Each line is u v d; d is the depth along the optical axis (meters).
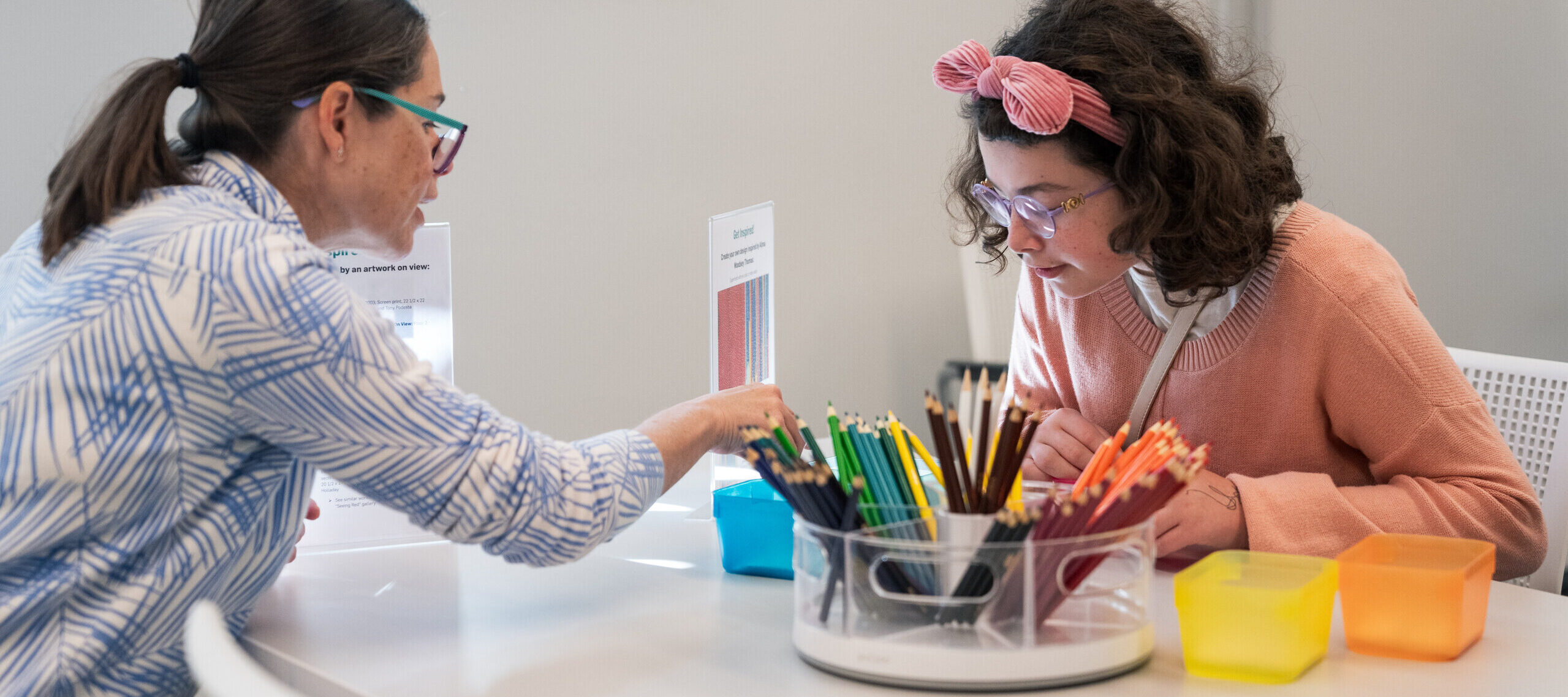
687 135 2.89
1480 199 3.48
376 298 1.27
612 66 2.75
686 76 2.87
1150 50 1.14
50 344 0.86
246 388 0.87
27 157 2.17
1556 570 1.49
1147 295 1.35
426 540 1.29
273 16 0.98
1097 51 1.12
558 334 2.76
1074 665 0.82
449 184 2.55
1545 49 3.34
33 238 1.01
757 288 1.43
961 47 1.15
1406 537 0.94
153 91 0.94
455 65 2.51
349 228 1.08
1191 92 1.15
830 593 0.86
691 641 0.95
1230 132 1.14
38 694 0.86
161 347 0.85
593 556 1.22
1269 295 1.25
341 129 1.01
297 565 1.21
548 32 2.64
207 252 0.87
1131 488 0.83
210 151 0.99
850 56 3.15
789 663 0.90
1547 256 3.51
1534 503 1.15
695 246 2.96
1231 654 0.84
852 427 0.92
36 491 0.85
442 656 0.93
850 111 3.17
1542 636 0.93
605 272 2.81
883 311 3.31
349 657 0.93
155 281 0.86
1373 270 1.23
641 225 2.86
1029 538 0.82
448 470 0.90
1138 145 1.10
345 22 1.00
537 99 2.65
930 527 0.87
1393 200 3.47
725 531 1.13
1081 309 1.42
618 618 1.01
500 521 0.92
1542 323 3.55
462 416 0.92
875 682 0.84
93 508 0.86
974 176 1.39
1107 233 1.16
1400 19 3.40
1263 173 1.21
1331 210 3.43
